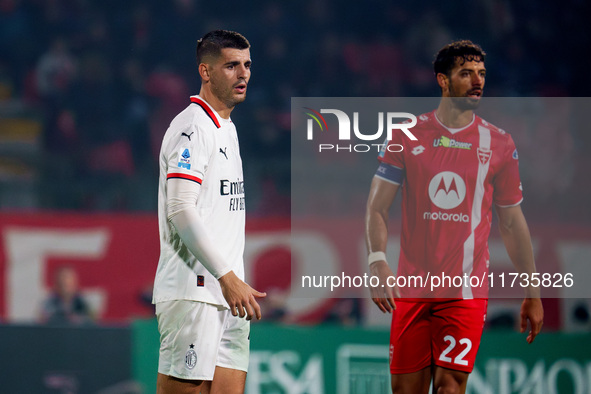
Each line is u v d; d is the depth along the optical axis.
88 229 20.34
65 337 18.17
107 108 34.31
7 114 33.19
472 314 11.85
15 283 20.17
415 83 35.91
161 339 10.64
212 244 9.79
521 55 36.81
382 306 12.12
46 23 36.56
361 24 37.22
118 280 20.20
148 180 28.59
